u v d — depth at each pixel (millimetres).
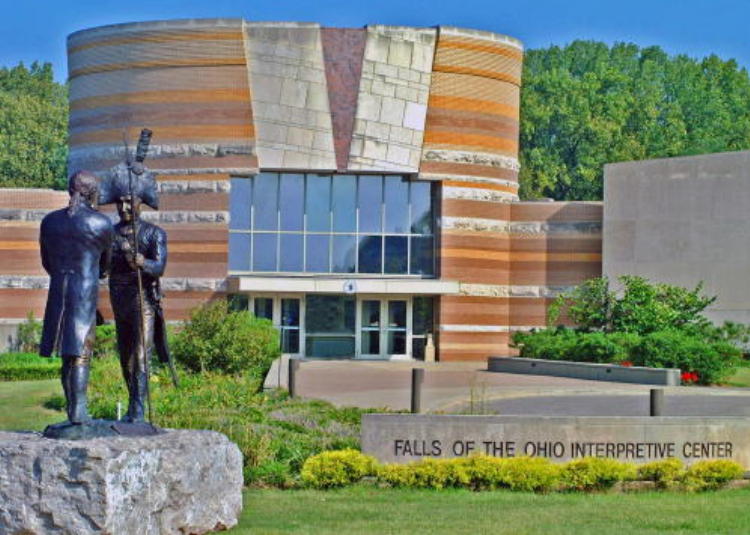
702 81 118562
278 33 49344
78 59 51281
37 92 127188
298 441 22594
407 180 51125
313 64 49594
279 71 49469
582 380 40969
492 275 51562
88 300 15125
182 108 49469
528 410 31422
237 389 31875
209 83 49406
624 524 17047
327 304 51062
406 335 51375
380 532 16250
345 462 20266
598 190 100000
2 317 50312
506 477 20062
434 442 20906
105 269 15680
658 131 104750
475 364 49594
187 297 49469
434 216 51312
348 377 41156
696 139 108250
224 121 49375
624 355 42062
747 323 48281
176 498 14672
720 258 48906
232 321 37500
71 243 15141
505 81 51938
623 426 21250
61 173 103938
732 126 113312
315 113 49812
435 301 51219
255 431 22969
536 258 52000
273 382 38562
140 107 49844
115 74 50188
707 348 40312
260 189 50562
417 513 17781
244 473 20453
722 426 21500
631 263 50750
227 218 49562
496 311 51656
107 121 50281
